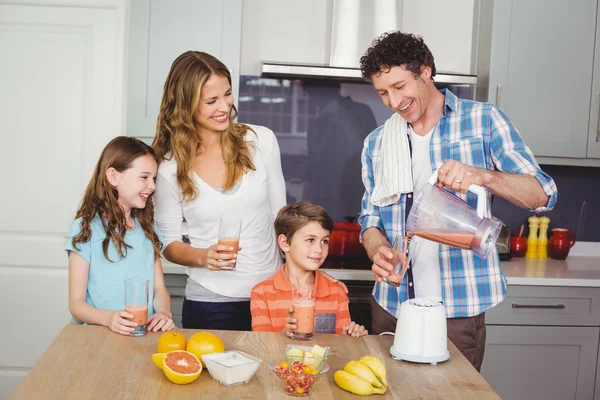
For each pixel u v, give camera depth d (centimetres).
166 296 223
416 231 191
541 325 313
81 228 212
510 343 313
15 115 347
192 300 231
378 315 235
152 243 225
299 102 363
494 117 215
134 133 323
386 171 223
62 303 351
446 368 170
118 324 185
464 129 217
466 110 218
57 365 161
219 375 155
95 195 215
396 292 228
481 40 351
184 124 217
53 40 345
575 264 349
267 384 156
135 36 320
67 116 348
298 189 367
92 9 345
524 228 375
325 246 228
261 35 358
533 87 339
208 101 213
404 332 174
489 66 338
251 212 227
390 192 221
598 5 337
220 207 224
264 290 223
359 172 368
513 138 211
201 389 152
